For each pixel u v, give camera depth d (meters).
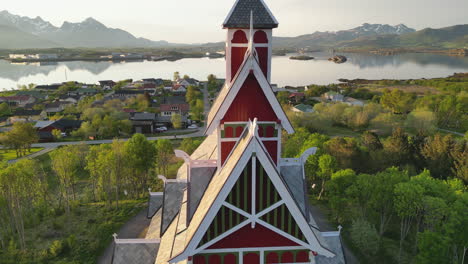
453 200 43.25
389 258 45.66
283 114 24.03
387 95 168.75
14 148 104.75
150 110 181.75
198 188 25.45
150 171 75.06
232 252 22.45
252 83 23.73
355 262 44.97
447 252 39.50
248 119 24.44
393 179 47.62
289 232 21.97
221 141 24.80
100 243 48.62
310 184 71.00
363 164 69.94
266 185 20.95
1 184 46.59
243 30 26.09
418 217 47.06
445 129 134.62
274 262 22.81
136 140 62.56
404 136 75.62
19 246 47.56
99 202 63.00
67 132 134.62
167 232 31.17
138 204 61.16
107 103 175.38
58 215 57.69
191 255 21.25
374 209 52.94
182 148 84.94
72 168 58.75
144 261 29.23
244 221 21.48
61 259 44.59
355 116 132.50
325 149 72.31
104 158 58.22
